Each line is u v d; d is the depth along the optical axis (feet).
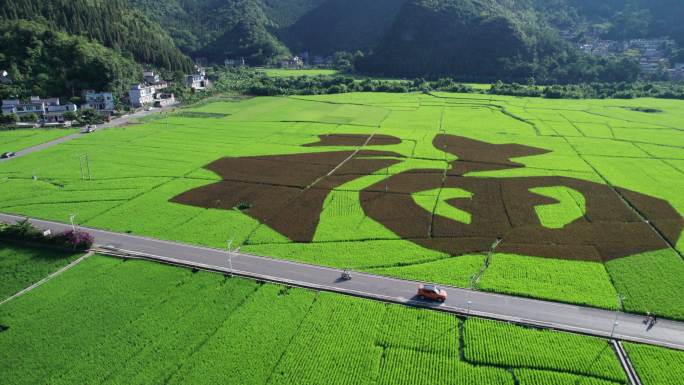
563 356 175.83
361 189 351.67
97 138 503.20
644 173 390.21
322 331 190.08
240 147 469.57
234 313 201.98
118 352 180.75
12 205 322.55
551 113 639.76
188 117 621.31
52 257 250.16
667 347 181.06
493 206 319.06
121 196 338.34
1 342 186.60
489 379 166.40
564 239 271.28
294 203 325.42
